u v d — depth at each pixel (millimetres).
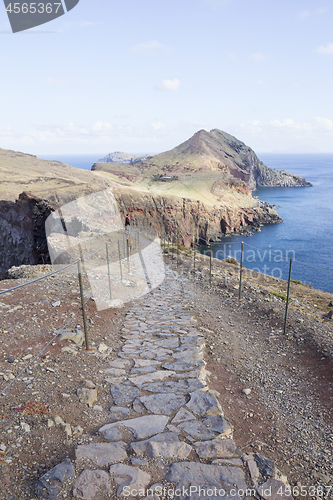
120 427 4004
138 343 7188
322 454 4352
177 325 8508
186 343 7160
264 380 6438
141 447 3559
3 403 4418
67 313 8109
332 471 4031
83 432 3953
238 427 4852
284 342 8102
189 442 3691
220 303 11445
